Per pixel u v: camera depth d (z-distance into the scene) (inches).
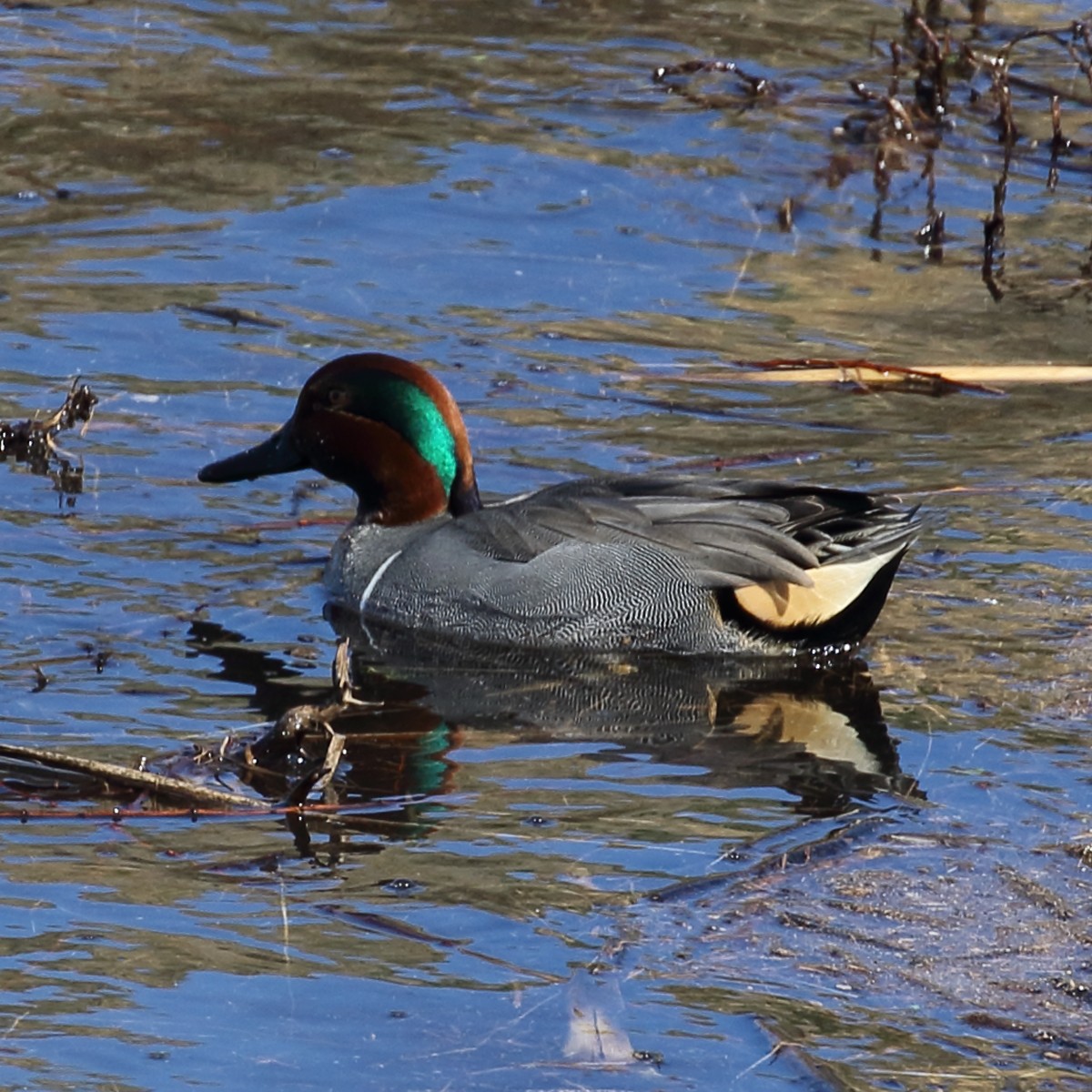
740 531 476.1
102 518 529.0
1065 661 461.7
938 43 870.4
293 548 525.0
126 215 725.3
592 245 725.3
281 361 625.3
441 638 486.6
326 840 369.4
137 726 416.5
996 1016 317.4
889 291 705.0
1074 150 829.8
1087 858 368.5
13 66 844.6
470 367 628.4
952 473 565.3
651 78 869.2
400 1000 315.9
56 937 329.7
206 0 938.7
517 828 377.1
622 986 320.8
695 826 379.2
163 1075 293.9
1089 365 644.7
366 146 792.3
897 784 399.2
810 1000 319.6
